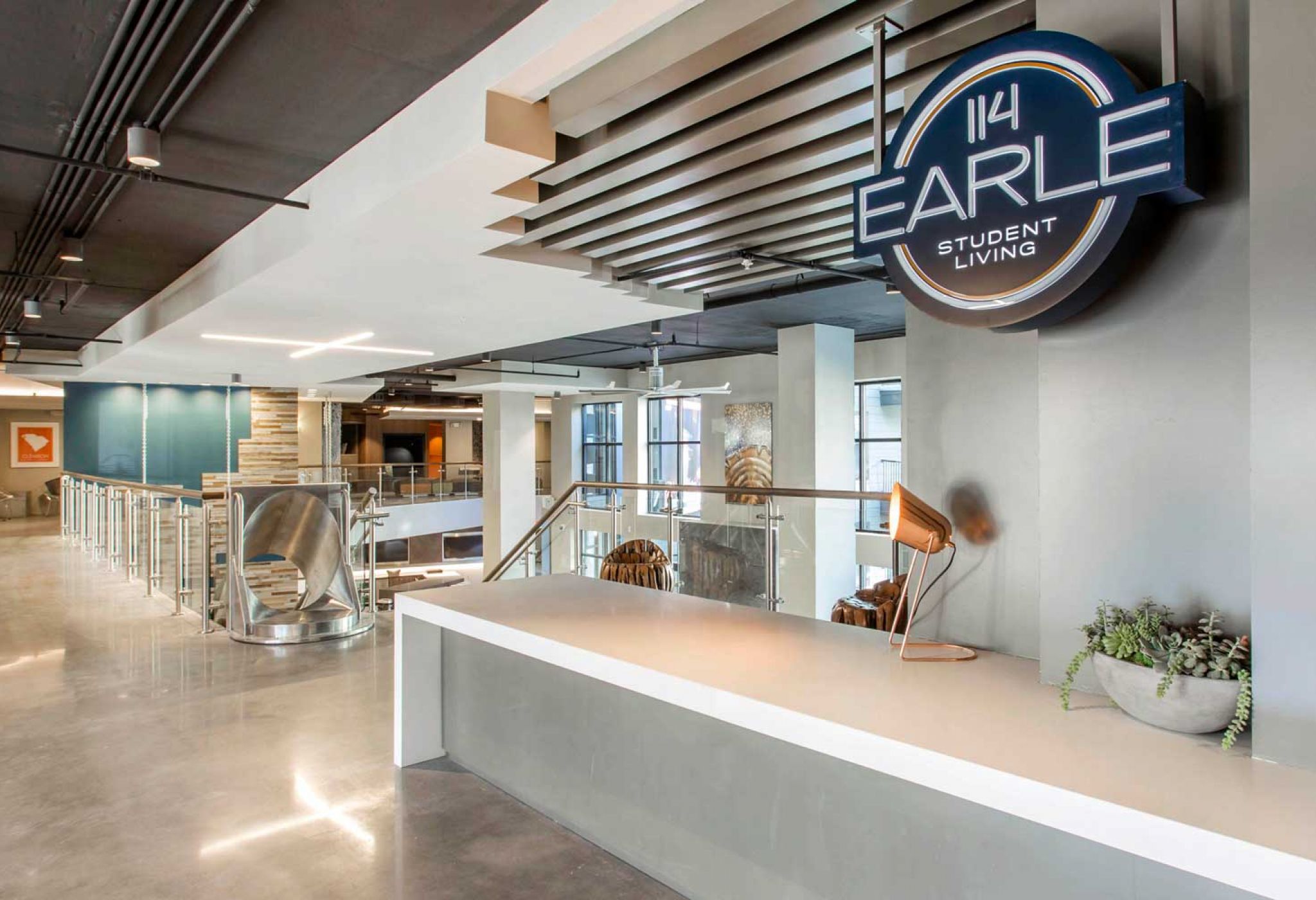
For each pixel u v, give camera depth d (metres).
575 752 3.09
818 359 9.64
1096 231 1.83
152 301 7.07
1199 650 1.72
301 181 4.13
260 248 4.72
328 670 5.11
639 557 5.34
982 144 2.03
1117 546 1.99
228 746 3.89
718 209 3.81
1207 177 1.82
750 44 2.34
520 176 3.17
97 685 4.81
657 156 3.15
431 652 3.82
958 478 2.56
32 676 4.97
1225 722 1.72
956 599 2.61
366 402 20.02
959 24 2.33
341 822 3.15
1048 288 1.92
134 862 2.82
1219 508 1.81
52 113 3.42
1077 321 2.05
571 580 4.15
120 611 6.82
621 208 3.75
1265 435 1.61
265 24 2.72
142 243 5.33
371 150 3.54
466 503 18.39
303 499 6.17
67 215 4.73
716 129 2.92
